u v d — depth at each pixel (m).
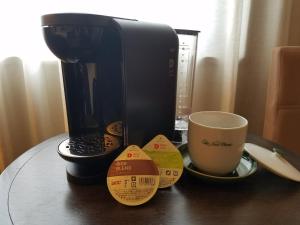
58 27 0.44
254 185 0.47
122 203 0.42
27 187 0.47
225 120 0.53
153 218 0.39
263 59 1.27
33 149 0.63
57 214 0.40
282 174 0.47
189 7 1.17
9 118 1.22
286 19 1.21
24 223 0.38
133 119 0.49
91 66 0.55
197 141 0.47
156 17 1.16
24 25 1.12
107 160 0.49
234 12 1.15
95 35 0.46
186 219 0.39
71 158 0.47
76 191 0.45
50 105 1.24
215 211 0.41
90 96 0.57
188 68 0.79
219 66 1.23
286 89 0.85
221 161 0.46
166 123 0.55
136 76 0.47
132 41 0.45
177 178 0.46
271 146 0.67
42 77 1.19
